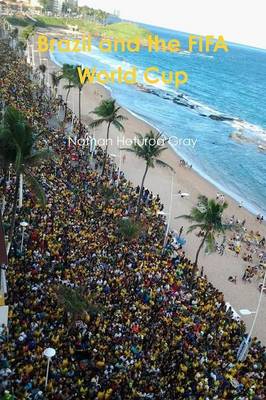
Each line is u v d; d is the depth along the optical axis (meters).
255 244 52.41
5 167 32.91
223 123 119.31
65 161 55.84
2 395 20.16
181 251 45.50
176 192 63.56
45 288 29.88
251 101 163.62
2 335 24.22
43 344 24.73
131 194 54.09
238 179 78.25
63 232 38.03
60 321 27.22
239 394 26.08
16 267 31.44
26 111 69.31
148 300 32.38
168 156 80.50
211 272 44.91
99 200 47.81
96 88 129.50
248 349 30.38
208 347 29.48
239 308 39.56
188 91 164.62
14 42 152.12
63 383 22.45
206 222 38.50
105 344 26.39
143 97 136.00
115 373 24.22
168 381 25.11
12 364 22.61
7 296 27.86
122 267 35.44
